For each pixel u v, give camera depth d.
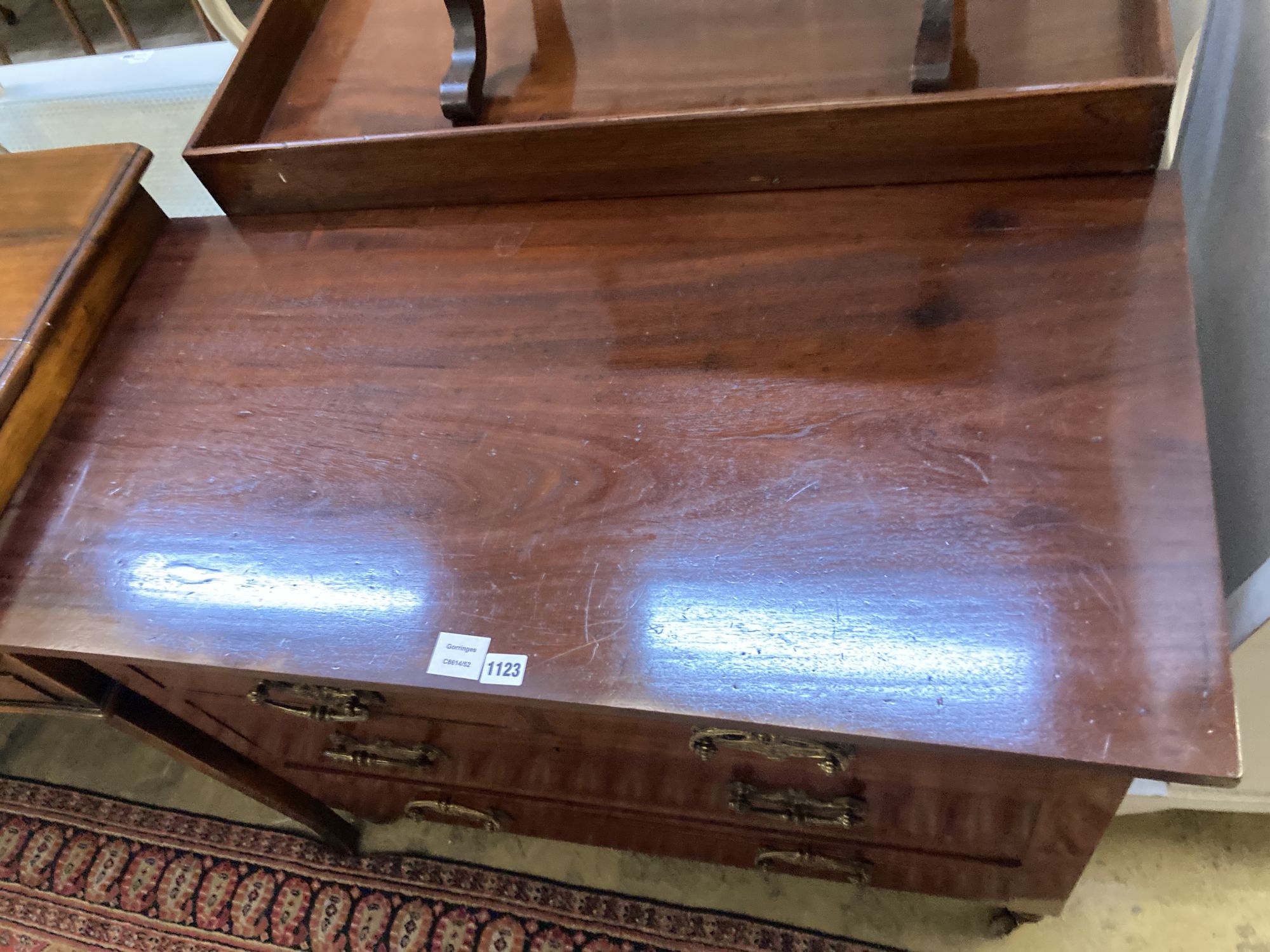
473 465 0.61
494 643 0.54
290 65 0.82
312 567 0.59
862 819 0.69
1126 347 0.56
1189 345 0.55
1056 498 0.52
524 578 0.56
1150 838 0.96
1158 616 0.47
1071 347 0.56
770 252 0.66
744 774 0.67
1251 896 0.91
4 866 1.14
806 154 0.65
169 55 1.03
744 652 0.51
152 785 1.18
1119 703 0.45
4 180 0.80
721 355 0.62
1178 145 0.89
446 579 0.57
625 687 0.51
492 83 0.74
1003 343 0.58
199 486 0.65
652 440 0.59
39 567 0.63
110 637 0.59
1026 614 0.49
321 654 0.56
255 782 0.91
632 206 0.71
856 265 0.63
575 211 0.72
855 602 0.51
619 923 0.99
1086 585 0.49
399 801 0.94
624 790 0.76
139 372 0.72
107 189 0.76
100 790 1.19
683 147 0.67
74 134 1.13
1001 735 0.46
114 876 1.11
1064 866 0.68
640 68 0.72
